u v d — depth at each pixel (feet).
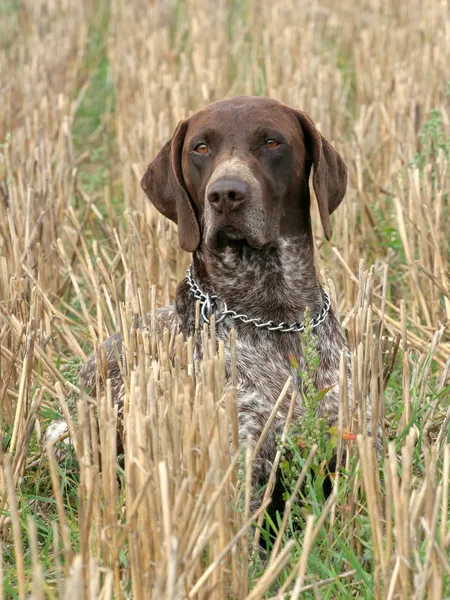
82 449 16.05
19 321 22.36
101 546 15.52
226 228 18.83
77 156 43.34
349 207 29.14
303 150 20.26
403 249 28.60
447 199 28.22
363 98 43.80
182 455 15.35
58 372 21.57
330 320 20.16
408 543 13.66
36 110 37.93
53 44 50.06
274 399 18.90
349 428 17.69
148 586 14.01
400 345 23.70
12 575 16.93
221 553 13.24
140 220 28.17
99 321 23.32
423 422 19.34
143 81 42.37
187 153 20.20
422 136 29.94
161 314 22.03
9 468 15.34
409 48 46.88
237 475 15.87
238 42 50.52
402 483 13.64
